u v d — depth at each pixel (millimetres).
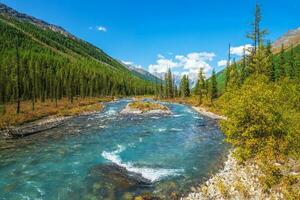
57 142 39750
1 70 104188
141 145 37531
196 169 27141
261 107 26781
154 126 53312
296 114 28656
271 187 19094
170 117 67000
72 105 92750
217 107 77688
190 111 80938
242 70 66188
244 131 27609
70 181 24375
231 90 53469
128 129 50000
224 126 31078
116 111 80375
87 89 141250
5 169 27906
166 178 24734
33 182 24312
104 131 48125
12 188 23094
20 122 56719
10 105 81750
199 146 36656
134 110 76938
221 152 33281
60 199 20891
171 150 34719
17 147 37000
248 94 28656
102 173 26109
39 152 34312
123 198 20828
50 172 26797
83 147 36625
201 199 20203
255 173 22047
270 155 23750
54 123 57344
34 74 108875
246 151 25938
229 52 72938
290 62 70250
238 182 21234
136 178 24672
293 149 23875
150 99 151750
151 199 20469
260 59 45719
